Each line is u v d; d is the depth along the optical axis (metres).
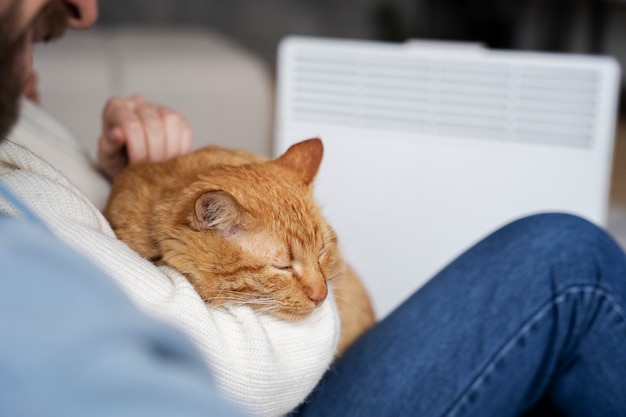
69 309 0.42
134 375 0.37
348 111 1.85
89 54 2.32
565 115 1.72
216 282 0.93
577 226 1.12
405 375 1.05
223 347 0.78
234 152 1.26
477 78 1.75
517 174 1.76
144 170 1.12
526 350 1.06
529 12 4.05
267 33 4.01
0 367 0.39
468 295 1.10
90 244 0.76
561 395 1.13
